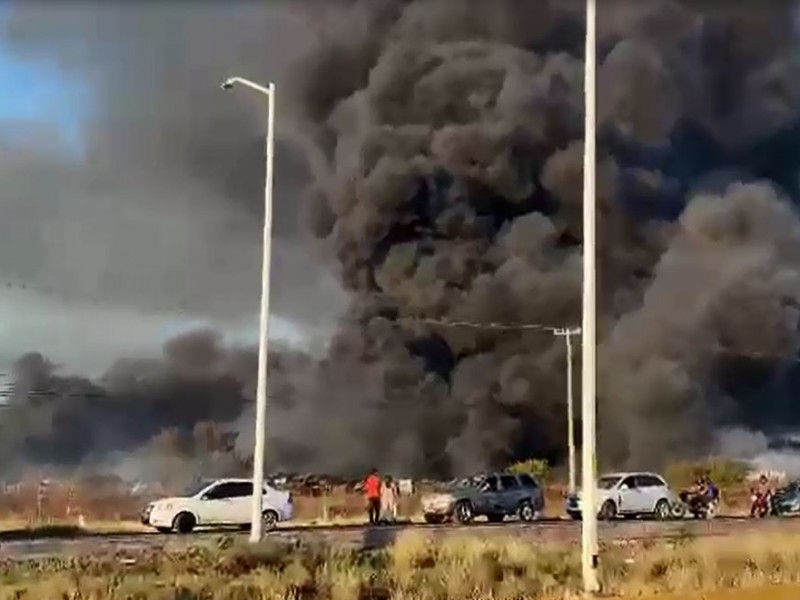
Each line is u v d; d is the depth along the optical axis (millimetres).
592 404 16641
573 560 18359
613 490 34875
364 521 34625
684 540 23000
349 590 14797
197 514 28641
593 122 17547
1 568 16500
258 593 14352
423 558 17984
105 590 14023
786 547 21484
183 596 13711
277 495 29344
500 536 23703
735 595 15148
